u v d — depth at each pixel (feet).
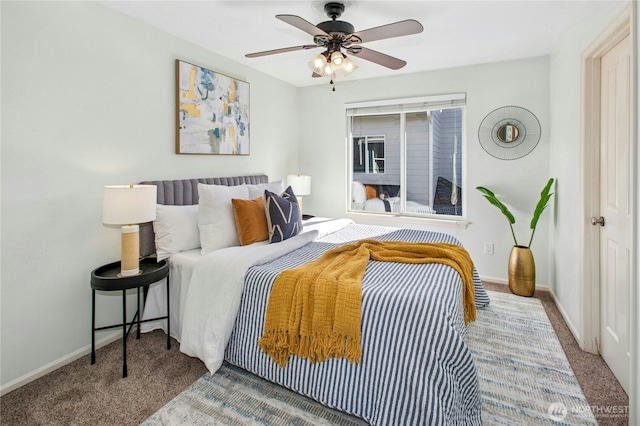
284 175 14.12
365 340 5.08
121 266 7.09
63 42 6.85
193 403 5.87
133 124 8.25
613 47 6.68
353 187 14.51
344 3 7.38
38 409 5.73
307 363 5.57
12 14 6.10
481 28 8.74
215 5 7.54
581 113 7.59
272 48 10.11
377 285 5.51
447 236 9.80
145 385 6.36
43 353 6.76
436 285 5.51
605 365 6.96
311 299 5.58
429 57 10.96
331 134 14.39
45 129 6.64
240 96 11.43
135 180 8.34
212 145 10.39
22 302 6.45
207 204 8.20
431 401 4.56
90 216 7.47
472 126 11.95
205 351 6.29
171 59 9.13
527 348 7.63
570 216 8.64
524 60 11.10
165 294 8.20
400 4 7.45
